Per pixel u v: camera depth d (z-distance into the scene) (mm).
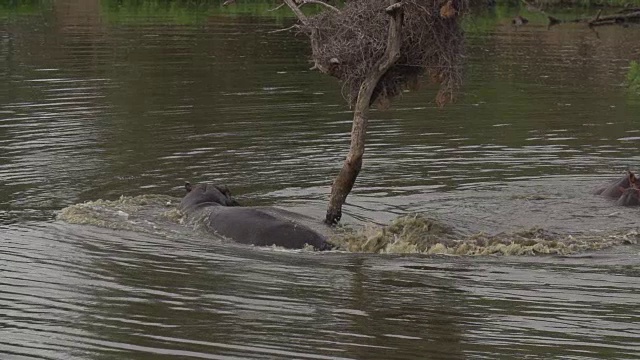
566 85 82688
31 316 33875
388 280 37656
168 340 31812
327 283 37281
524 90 80625
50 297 35719
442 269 39062
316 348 31141
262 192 51500
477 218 46281
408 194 51094
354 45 44438
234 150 60844
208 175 54938
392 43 43469
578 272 38688
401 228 43906
